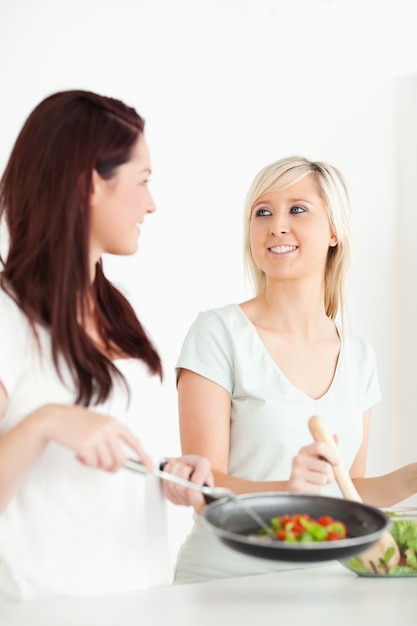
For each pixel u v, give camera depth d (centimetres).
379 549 165
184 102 425
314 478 165
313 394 221
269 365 217
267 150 429
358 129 411
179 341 426
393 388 403
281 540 141
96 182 160
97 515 158
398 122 402
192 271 428
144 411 168
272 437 212
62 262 155
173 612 143
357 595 155
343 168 414
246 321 223
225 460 212
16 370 156
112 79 410
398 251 402
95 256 166
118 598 151
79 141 156
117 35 411
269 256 221
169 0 419
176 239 424
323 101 418
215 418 213
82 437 137
